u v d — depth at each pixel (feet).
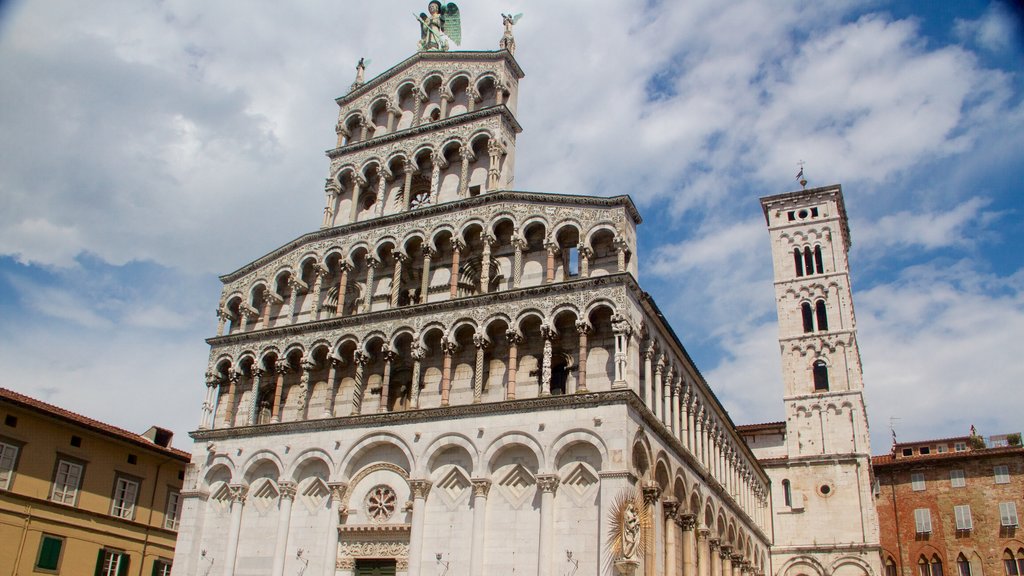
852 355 276.21
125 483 203.82
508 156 185.57
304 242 191.93
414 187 192.54
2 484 174.29
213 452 176.35
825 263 290.56
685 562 163.02
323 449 165.07
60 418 186.09
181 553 169.99
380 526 154.51
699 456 189.37
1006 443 304.71
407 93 205.57
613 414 141.49
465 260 173.88
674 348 177.27
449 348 161.58
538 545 140.26
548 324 154.20
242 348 185.88
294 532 162.81
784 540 262.67
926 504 285.84
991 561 270.05
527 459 147.43
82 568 188.03
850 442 265.54
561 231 165.99
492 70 195.52
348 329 174.19
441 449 154.10
